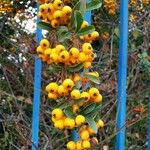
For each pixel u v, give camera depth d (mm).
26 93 3342
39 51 1569
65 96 1546
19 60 3719
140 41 3525
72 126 1515
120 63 2088
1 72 3887
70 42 1587
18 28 4102
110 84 2990
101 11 3959
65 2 1690
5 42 4352
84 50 1539
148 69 2932
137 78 3262
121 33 2105
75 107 1531
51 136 2689
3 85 3734
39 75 2201
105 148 2535
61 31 1564
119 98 2055
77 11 1551
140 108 2785
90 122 1535
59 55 1528
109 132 2670
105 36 3709
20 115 3027
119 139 2000
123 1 2113
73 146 1571
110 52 3227
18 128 2635
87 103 1556
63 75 1577
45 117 2975
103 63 3213
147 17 3670
